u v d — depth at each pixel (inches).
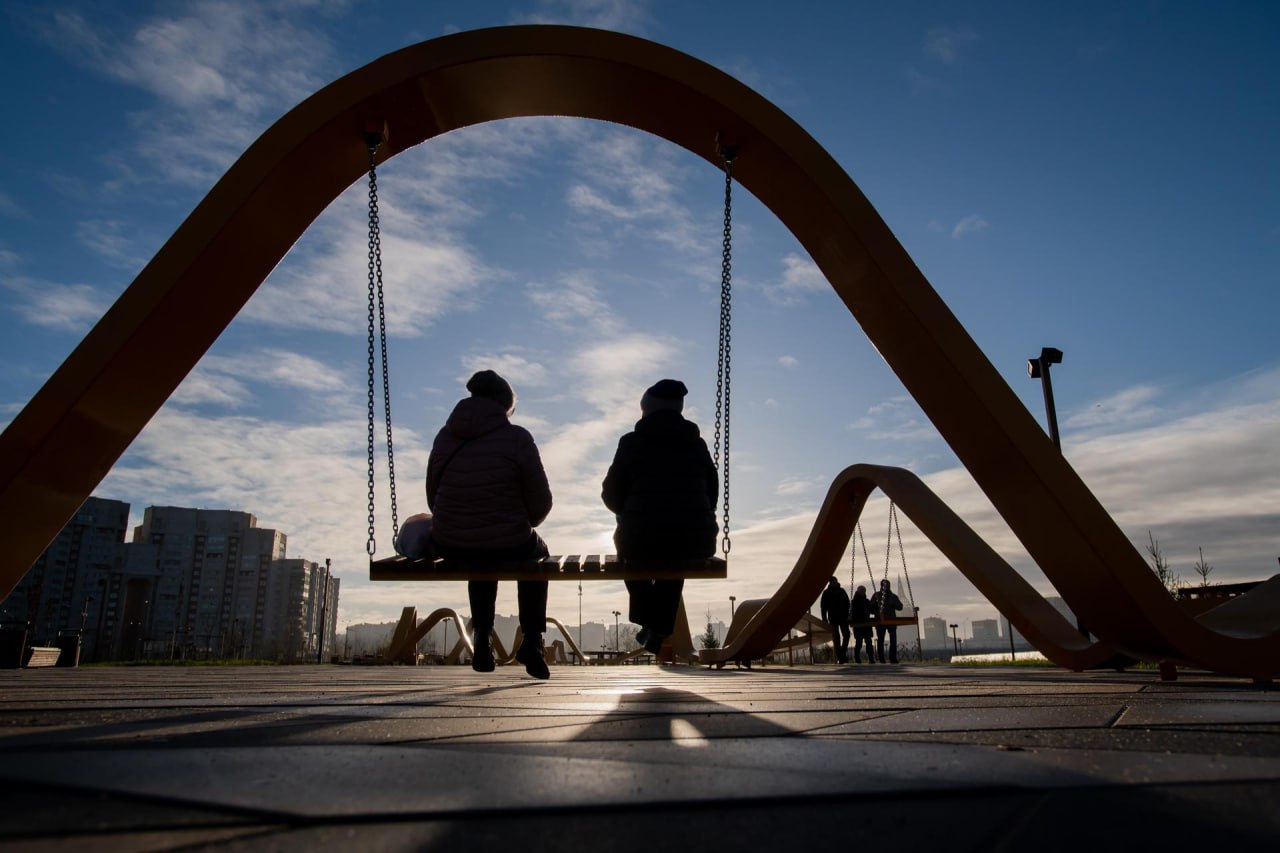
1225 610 295.0
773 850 47.3
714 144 270.1
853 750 85.3
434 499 232.5
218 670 538.9
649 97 263.7
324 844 48.1
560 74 257.4
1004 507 261.6
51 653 751.1
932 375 255.4
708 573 215.3
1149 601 245.1
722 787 63.7
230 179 235.0
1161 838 49.1
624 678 342.3
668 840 49.3
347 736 99.3
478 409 220.8
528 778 68.1
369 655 1384.1
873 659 845.8
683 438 231.6
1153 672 341.7
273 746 87.7
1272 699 162.7
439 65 249.8
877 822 53.5
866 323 268.5
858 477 486.3
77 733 103.3
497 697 181.6
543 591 225.9
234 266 237.3
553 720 121.3
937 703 156.6
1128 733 100.3
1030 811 55.9
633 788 63.6
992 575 370.6
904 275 252.5
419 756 80.0
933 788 62.3
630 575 213.5
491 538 213.2
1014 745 88.8
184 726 112.7
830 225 262.2
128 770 71.1
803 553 547.5
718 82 258.4
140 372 224.1
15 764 74.3
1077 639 346.3
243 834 50.3
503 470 216.2
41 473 211.6
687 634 850.8
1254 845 47.4
